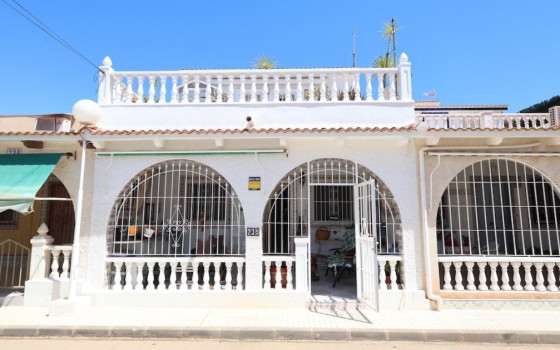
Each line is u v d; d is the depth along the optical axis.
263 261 8.27
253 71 8.97
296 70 8.92
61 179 8.22
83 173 7.55
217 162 8.20
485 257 7.77
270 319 6.88
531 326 6.48
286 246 10.94
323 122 8.62
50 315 6.95
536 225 11.20
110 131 7.66
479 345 6.02
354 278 10.45
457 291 7.67
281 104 8.73
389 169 8.09
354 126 8.56
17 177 7.57
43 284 7.77
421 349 5.81
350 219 12.52
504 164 11.60
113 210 8.23
